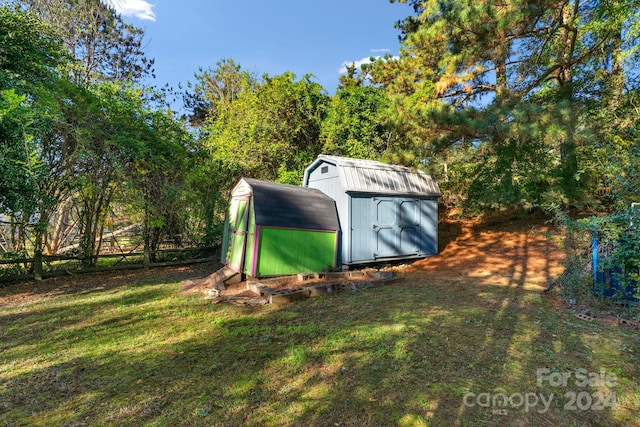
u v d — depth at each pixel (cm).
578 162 797
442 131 822
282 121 1238
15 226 701
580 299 484
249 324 441
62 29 1566
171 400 264
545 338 372
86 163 755
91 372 312
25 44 673
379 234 802
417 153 878
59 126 687
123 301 560
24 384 291
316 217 719
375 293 584
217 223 1042
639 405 251
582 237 502
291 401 260
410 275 732
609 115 781
